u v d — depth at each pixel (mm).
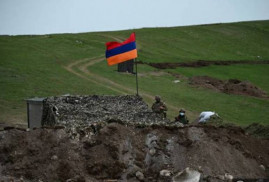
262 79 63344
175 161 18906
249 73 66688
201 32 108375
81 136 19172
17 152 18312
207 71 63969
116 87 47625
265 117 38719
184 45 92812
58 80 48531
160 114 23859
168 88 49000
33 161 18016
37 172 17641
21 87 43562
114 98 25188
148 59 69438
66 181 17188
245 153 20266
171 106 41125
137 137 19562
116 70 56812
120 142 19047
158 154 19047
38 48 69812
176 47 89688
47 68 54906
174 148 19391
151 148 19250
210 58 83375
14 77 47812
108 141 18984
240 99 46031
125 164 18344
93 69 56656
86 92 43969
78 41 80625
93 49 73812
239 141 20828
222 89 50750
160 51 82938
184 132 20141
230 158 19656
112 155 18484
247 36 109250
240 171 19281
